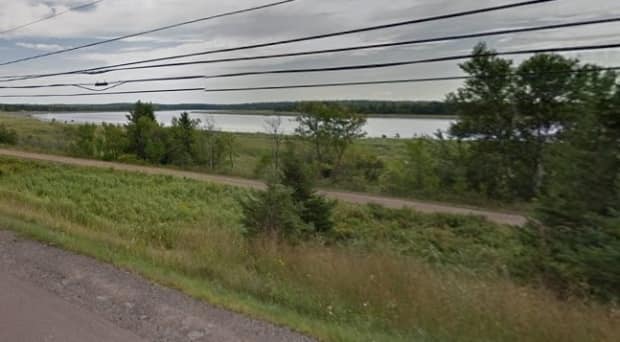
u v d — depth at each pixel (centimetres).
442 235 1405
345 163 2866
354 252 822
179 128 3962
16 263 578
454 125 2038
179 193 2239
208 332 382
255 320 410
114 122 4522
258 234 897
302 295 514
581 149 644
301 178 1154
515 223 1506
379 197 2088
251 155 3928
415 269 632
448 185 2142
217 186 2397
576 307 479
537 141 1789
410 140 2423
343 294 515
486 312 440
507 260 889
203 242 908
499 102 1844
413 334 405
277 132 2980
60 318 407
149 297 464
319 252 758
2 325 392
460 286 537
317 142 2883
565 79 1639
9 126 6072
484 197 1953
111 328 388
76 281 512
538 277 638
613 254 550
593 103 643
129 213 1741
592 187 626
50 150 4281
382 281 548
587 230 612
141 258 650
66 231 810
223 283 560
